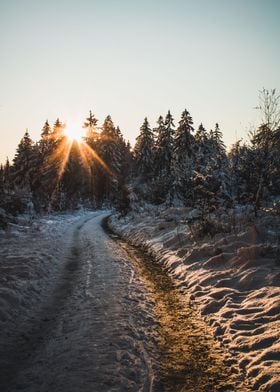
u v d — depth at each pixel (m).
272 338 5.48
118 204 33.31
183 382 4.77
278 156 13.64
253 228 11.60
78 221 33.31
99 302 8.09
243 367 5.05
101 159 54.59
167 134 46.56
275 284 7.67
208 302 7.87
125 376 4.86
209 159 24.83
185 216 19.23
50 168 44.69
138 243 18.23
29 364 5.21
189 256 11.70
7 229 19.27
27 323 6.89
